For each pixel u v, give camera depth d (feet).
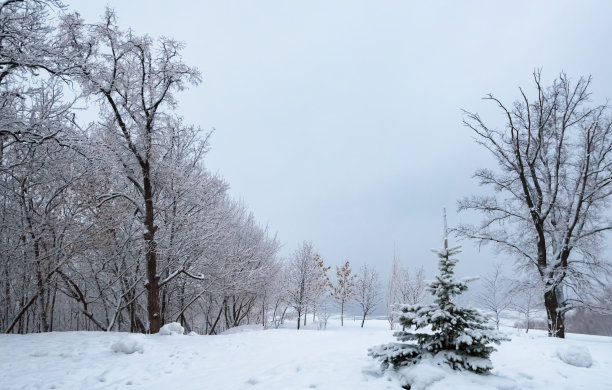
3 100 35.32
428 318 18.83
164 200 57.16
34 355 27.27
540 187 56.29
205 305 81.97
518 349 27.76
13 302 50.42
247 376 21.84
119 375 23.25
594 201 51.19
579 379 19.60
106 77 42.75
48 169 40.96
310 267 88.99
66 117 38.52
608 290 47.80
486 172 57.77
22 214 43.19
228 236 64.23
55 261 46.44
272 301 89.45
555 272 49.52
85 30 44.39
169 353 29.07
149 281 45.50
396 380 18.30
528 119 54.39
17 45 31.12
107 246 52.90
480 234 56.03
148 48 47.29
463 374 17.24
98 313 71.46
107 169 46.37
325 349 30.96
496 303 66.64
